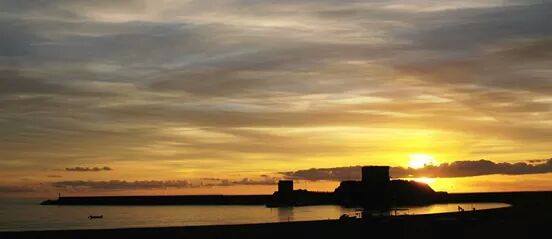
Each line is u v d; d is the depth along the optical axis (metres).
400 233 103.62
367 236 101.00
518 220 119.69
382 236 101.31
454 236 98.50
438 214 147.62
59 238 98.06
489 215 141.38
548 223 111.12
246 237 101.50
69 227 191.12
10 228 192.88
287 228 109.75
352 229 108.06
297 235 102.94
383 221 120.12
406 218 130.25
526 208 172.25
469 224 112.44
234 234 103.81
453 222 116.12
